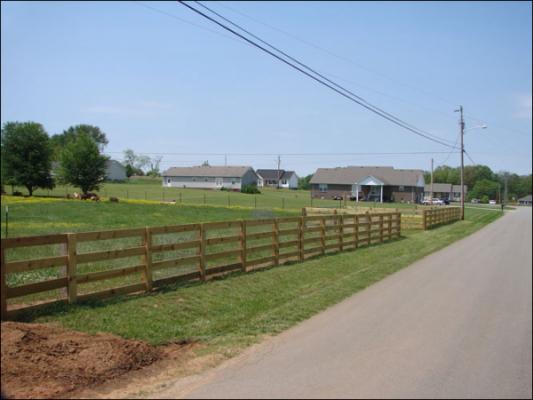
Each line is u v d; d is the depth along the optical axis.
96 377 5.44
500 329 8.12
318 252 16.52
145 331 7.16
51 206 35.59
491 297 10.77
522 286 12.17
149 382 5.46
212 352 6.59
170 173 101.75
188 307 8.65
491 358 6.64
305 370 5.98
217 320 8.12
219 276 11.38
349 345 7.05
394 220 24.70
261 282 11.31
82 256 8.09
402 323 8.38
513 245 23.22
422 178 84.06
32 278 9.69
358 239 19.95
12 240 6.98
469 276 13.69
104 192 68.62
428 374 5.98
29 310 7.26
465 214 54.62
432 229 32.12
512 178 145.38
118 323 7.33
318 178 85.56
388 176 83.50
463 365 6.34
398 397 5.26
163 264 9.80
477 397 5.33
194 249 15.27
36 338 5.96
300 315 8.76
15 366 5.25
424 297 10.66
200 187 99.69
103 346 6.11
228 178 98.19
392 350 6.88
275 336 7.44
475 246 22.52
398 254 18.42
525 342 7.40
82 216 28.41
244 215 34.19
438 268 15.19
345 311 9.21
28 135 52.44
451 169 155.00
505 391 5.51
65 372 5.39
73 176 54.88
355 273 13.70
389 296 10.72
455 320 8.66
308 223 25.09
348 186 83.69
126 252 8.94
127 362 5.90
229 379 5.62
